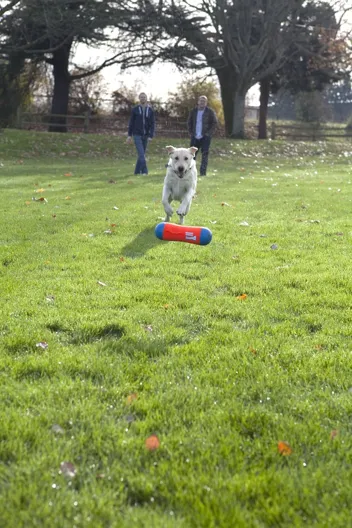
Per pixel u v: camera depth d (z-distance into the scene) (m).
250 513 2.12
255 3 32.69
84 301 4.68
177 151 7.70
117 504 2.19
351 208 9.80
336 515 2.10
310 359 3.52
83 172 17.03
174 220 8.41
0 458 2.46
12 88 32.41
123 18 31.06
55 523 2.06
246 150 28.64
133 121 15.85
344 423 2.79
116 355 3.59
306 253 6.46
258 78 35.34
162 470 2.37
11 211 9.27
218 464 2.45
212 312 4.43
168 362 3.45
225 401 2.98
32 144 25.25
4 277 5.33
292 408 2.90
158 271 5.63
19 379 3.24
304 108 53.72
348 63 37.19
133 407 2.92
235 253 6.48
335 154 29.75
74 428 2.69
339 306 4.59
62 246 6.72
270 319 4.31
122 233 7.51
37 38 32.00
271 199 11.12
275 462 2.45
